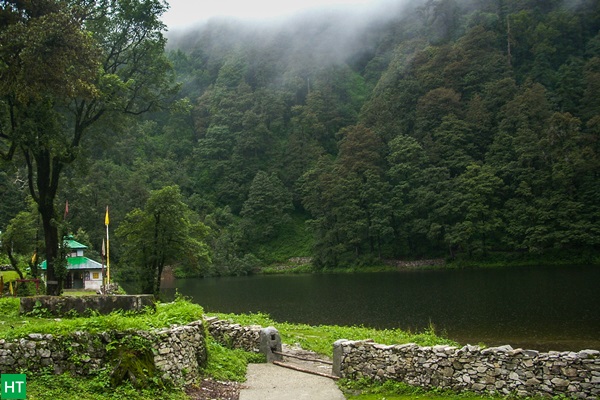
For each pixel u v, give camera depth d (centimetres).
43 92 2136
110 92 2716
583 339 2356
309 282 6944
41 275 4022
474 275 6506
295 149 12625
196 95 16525
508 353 970
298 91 14812
